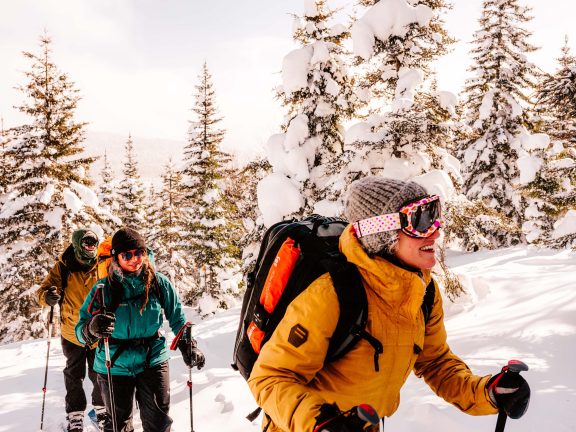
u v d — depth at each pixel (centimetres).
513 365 145
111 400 314
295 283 148
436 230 137
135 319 333
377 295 139
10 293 1816
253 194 1827
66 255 449
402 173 859
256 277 169
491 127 1995
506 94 1972
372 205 138
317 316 134
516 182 1977
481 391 153
